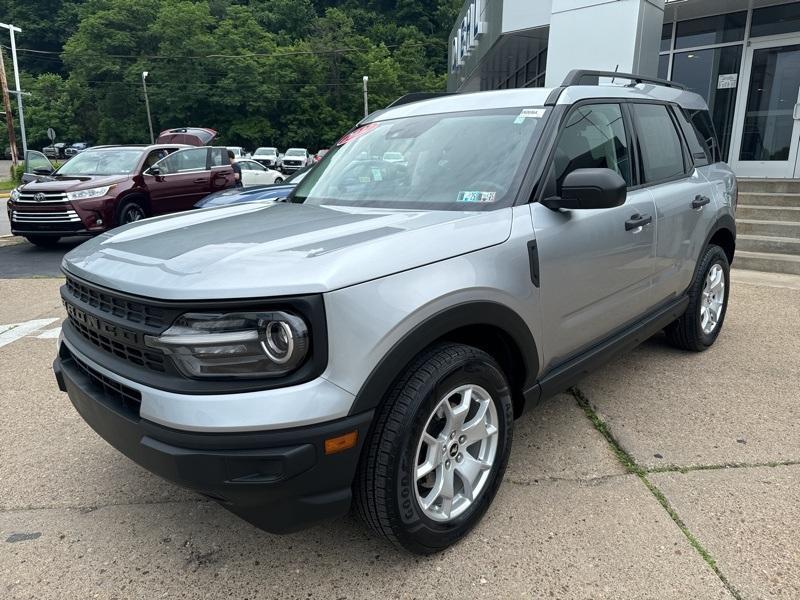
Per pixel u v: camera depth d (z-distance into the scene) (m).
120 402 2.16
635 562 2.32
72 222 9.32
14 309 6.20
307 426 1.89
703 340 4.46
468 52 18.89
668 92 4.29
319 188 3.38
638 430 3.35
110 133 70.25
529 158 2.78
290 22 93.06
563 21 8.63
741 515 2.59
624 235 3.16
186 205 11.16
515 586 2.21
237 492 1.89
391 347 2.03
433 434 2.34
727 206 4.52
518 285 2.49
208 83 70.62
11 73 76.69
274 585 2.25
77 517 2.67
